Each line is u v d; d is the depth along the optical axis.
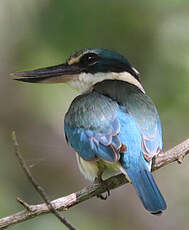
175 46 12.72
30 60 13.12
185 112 12.63
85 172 9.58
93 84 10.34
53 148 14.73
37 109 14.41
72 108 9.62
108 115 9.17
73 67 10.53
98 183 9.07
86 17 12.41
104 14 12.40
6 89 14.46
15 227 12.30
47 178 14.66
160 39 12.73
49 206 7.46
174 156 9.13
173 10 12.70
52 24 12.67
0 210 12.84
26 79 10.74
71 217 13.98
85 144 9.19
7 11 13.42
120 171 9.42
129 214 14.69
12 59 13.80
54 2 12.67
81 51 10.48
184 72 12.61
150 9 12.56
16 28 13.48
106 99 9.45
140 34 12.59
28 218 8.45
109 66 10.31
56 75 10.62
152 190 8.53
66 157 14.77
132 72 10.42
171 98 12.55
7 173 14.37
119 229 14.58
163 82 12.62
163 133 13.16
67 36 12.52
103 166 9.28
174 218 14.79
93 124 9.17
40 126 14.71
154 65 12.67
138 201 14.79
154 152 8.88
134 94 9.62
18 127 14.71
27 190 14.24
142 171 8.70
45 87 14.01
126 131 8.95
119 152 8.79
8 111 14.62
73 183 14.69
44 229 12.41
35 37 13.08
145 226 14.70
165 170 15.12
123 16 12.41
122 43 12.52
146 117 9.19
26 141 14.71
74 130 9.41
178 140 13.20
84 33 12.45
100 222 14.39
